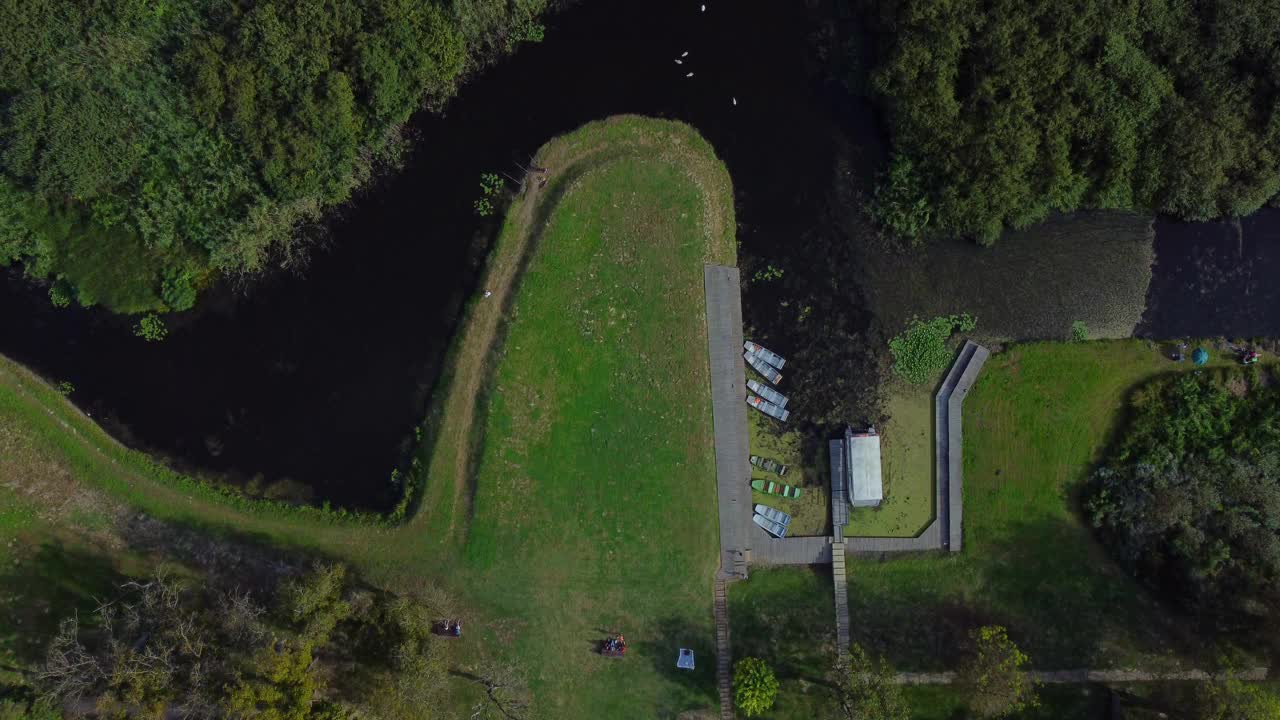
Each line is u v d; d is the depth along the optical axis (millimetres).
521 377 58156
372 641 51125
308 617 49688
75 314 59156
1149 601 56500
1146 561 55938
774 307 59094
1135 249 59188
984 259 59188
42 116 54938
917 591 57406
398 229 59531
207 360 59156
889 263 59125
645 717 56094
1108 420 58094
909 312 58938
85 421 58594
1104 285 59031
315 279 59344
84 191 56406
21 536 57188
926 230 58938
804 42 60594
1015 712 55500
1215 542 53812
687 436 58125
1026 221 58250
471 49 59719
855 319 58906
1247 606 52188
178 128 56125
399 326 59031
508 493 57531
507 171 59531
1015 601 57125
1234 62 55250
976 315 58938
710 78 60375
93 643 55250
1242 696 49344
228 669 49312
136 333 59125
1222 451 56219
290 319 59219
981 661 51812
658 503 57688
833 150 59875
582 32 60531
